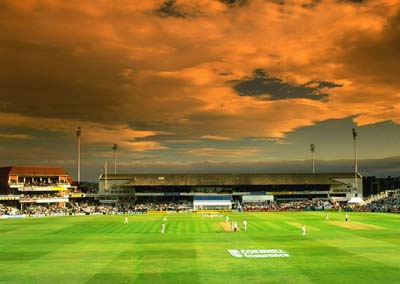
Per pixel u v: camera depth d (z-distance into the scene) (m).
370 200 130.00
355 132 136.75
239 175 144.12
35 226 72.31
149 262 37.03
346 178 142.88
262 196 140.88
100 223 77.06
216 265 35.38
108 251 43.41
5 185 131.50
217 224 72.31
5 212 105.06
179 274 32.22
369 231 60.00
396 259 37.62
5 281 30.66
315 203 130.75
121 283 29.80
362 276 31.12
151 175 143.50
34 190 125.38
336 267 34.25
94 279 31.00
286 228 64.69
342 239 51.41
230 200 135.75
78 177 144.12
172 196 142.12
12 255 41.62
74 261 37.94
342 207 118.88
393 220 77.62
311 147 163.25
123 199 140.62
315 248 44.06
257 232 59.41
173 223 75.06
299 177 143.62
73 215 103.00
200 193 140.00
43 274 32.75
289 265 35.12
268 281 29.84
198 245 46.78
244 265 35.28
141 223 76.12
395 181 185.62
